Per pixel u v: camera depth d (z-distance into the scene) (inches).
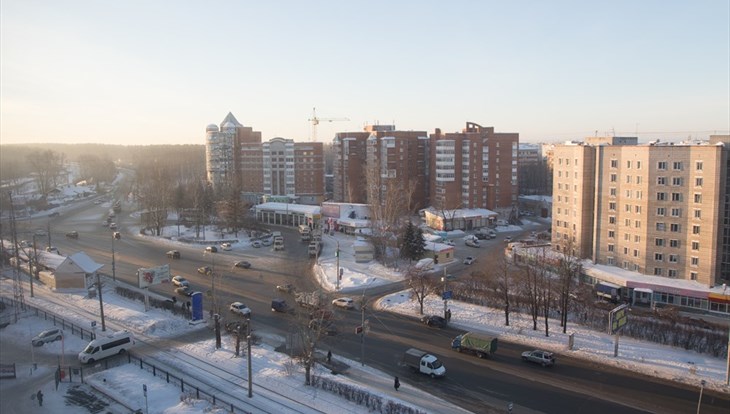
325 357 2394.2
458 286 3459.6
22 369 2282.2
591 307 3083.2
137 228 6210.6
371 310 3157.0
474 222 6333.7
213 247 4879.4
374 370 2266.2
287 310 3065.9
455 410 1899.6
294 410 1868.8
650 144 3698.3
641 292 3390.7
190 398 1936.5
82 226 6422.2
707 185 3304.6
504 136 6732.3
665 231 3521.2
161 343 2564.0
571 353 2468.0
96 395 2011.6
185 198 6929.1
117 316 2928.2
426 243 4667.8
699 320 2945.4
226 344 2532.0
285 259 4589.1
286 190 7834.6
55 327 2780.5
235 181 7288.4
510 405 1867.6
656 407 1942.7
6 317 2935.5
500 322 2903.5
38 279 3777.1
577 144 4141.2
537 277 3144.7
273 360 2338.8
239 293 3489.2
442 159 6550.2
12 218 4714.6
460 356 2436.0
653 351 2492.6
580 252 4050.2
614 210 3843.5
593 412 1899.6
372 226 5162.4
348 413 1846.7
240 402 1927.9
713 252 3309.5
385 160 6943.9
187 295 3430.1
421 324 2888.8
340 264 4303.6
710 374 2230.6
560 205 4303.6
